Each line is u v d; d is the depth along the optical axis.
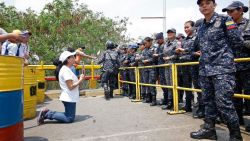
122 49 10.03
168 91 6.46
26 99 6.01
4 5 14.62
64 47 14.93
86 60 14.97
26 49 5.95
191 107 6.00
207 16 3.67
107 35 17.59
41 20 14.64
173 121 5.13
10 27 14.11
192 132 4.01
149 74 7.38
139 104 7.58
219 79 3.51
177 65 5.85
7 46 5.44
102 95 10.43
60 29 14.98
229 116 3.49
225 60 3.50
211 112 3.85
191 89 5.34
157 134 4.24
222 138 3.91
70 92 5.37
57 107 7.74
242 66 4.32
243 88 4.45
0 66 3.12
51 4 15.41
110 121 5.41
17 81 3.41
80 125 5.18
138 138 4.07
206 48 3.65
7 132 3.22
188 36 5.84
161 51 6.99
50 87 12.73
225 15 3.55
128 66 9.47
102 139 4.11
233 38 3.44
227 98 3.49
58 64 5.82
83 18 16.48
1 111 3.15
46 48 13.95
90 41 16.27
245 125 4.50
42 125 5.32
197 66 5.38
